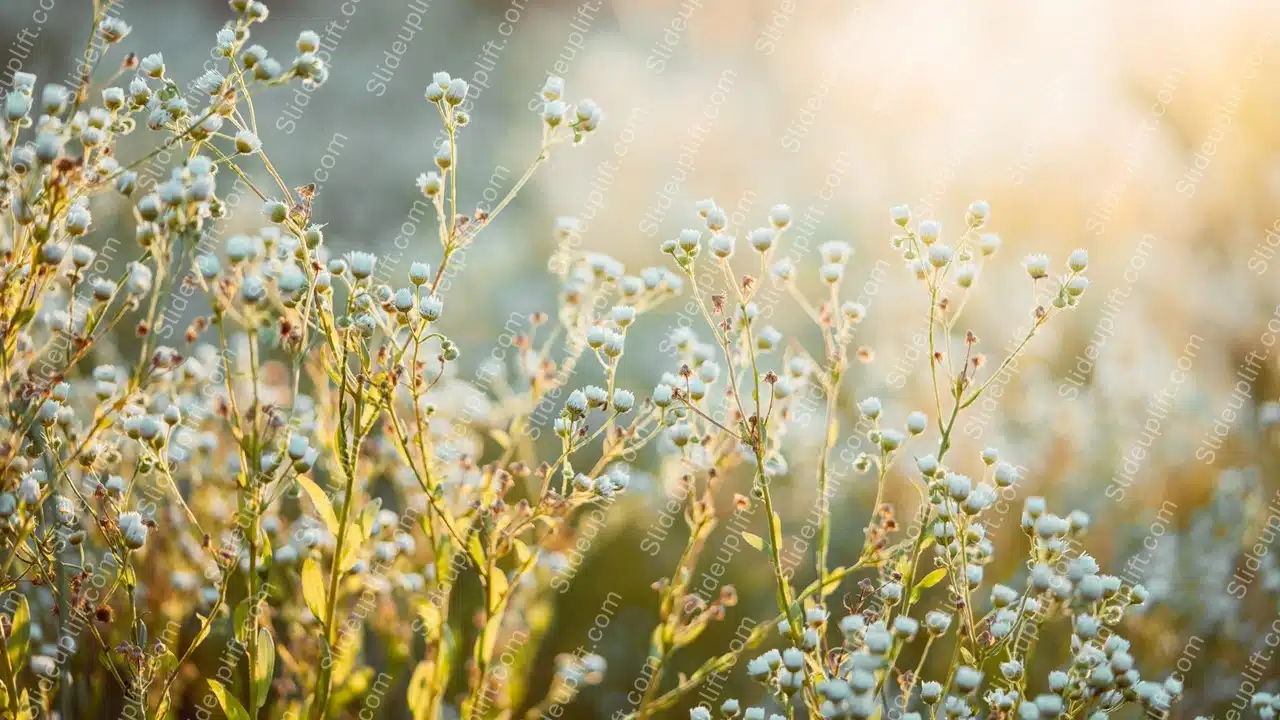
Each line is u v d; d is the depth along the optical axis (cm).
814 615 116
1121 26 193
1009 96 197
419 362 117
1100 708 115
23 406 114
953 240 185
